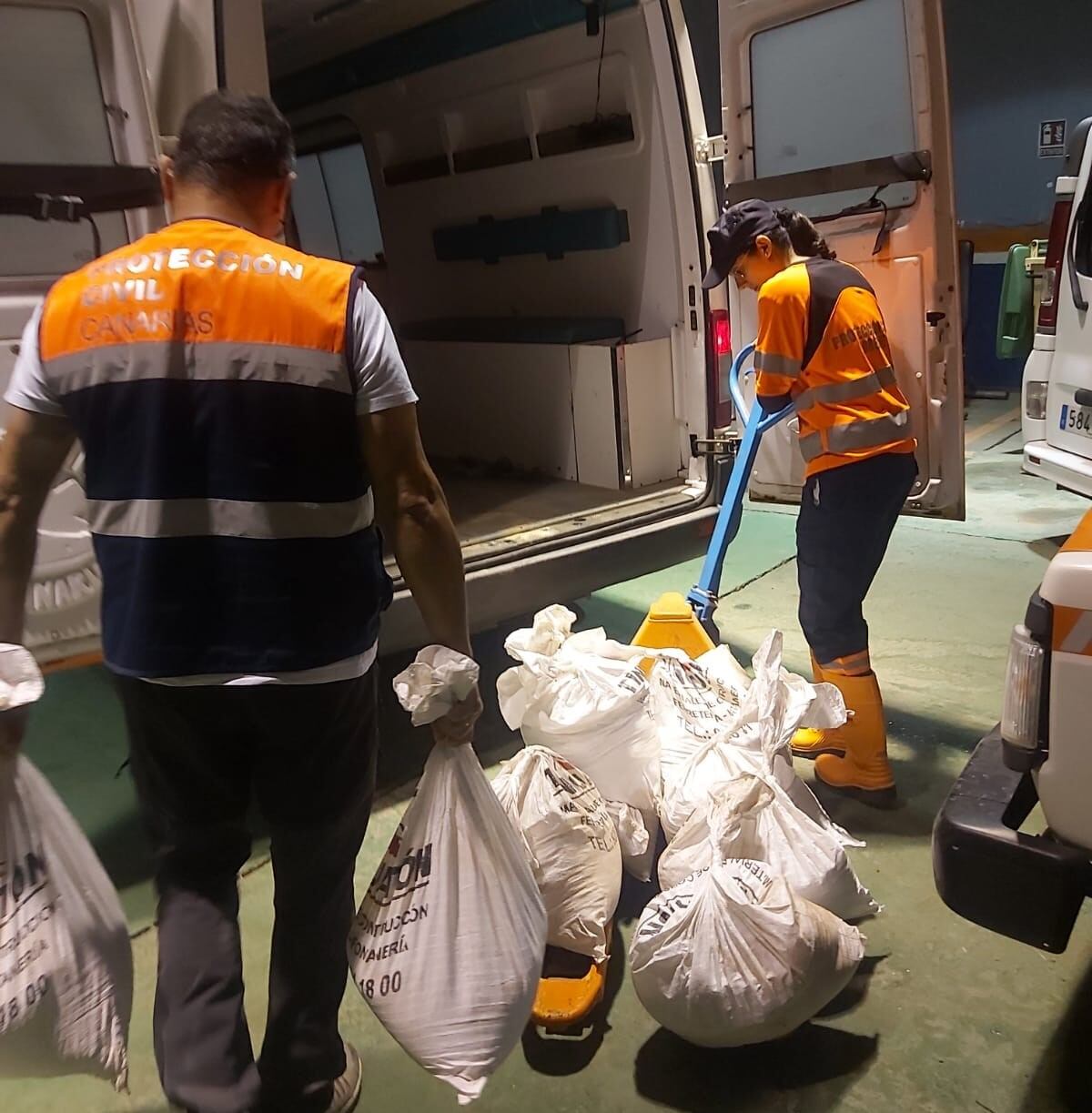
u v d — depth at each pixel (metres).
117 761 3.31
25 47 2.18
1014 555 4.99
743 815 2.26
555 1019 2.09
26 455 1.58
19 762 1.62
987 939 2.36
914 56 2.95
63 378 1.54
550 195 4.36
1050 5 8.41
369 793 1.73
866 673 2.89
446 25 4.40
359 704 1.67
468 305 5.12
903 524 5.64
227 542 1.52
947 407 3.17
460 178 4.83
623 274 4.18
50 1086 2.06
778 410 2.82
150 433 1.50
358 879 2.68
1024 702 1.66
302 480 1.53
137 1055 2.13
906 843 2.75
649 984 1.98
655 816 2.58
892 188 3.18
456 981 1.68
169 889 1.68
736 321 3.77
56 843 1.67
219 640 1.55
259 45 2.45
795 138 3.40
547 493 4.11
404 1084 2.04
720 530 3.09
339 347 1.51
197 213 1.60
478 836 1.71
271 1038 1.75
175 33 2.42
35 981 1.61
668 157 3.63
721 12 3.46
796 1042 2.08
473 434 4.88
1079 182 4.60
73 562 2.39
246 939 2.47
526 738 2.62
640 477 4.09
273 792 1.67
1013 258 7.19
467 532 3.56
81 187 2.24
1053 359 4.84
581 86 4.00
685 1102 1.95
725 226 2.88
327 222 5.94
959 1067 2.00
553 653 2.70
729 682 2.83
